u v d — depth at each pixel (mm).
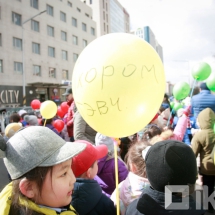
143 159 1438
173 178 962
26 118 4031
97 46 1165
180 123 2707
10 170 931
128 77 1062
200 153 2584
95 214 1329
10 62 20906
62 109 4859
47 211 916
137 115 1145
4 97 20250
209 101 3076
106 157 2086
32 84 22859
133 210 1143
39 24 23984
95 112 1152
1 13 20188
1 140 938
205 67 2955
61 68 26875
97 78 1089
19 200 920
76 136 2578
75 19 29781
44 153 920
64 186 953
